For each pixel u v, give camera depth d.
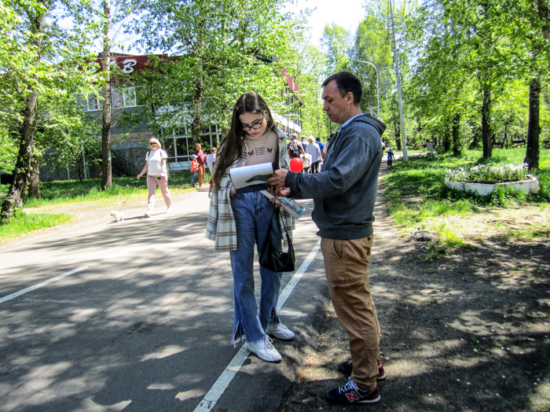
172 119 20.72
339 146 2.15
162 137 21.48
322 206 2.22
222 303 3.87
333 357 2.82
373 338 2.19
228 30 18.61
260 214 2.71
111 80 18.03
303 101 38.50
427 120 26.81
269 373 2.58
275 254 2.68
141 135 32.44
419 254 5.04
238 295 2.74
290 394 2.41
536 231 5.77
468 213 7.44
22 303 4.14
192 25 18.20
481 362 2.60
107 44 15.41
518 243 5.26
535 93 13.94
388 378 2.49
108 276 4.98
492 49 12.14
